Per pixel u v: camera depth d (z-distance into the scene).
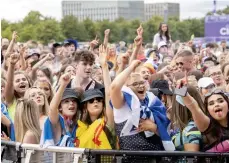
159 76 14.61
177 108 10.10
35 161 10.10
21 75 14.48
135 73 10.14
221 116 9.66
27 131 11.02
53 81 17.75
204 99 10.16
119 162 9.34
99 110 10.83
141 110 9.96
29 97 12.26
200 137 9.77
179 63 15.27
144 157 9.30
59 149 9.80
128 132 9.99
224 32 53.34
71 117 10.92
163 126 9.98
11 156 10.37
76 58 13.34
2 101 13.62
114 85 9.88
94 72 16.05
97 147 10.52
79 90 11.05
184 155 9.20
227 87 14.91
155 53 24.23
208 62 20.81
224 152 9.38
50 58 20.58
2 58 20.36
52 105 10.52
